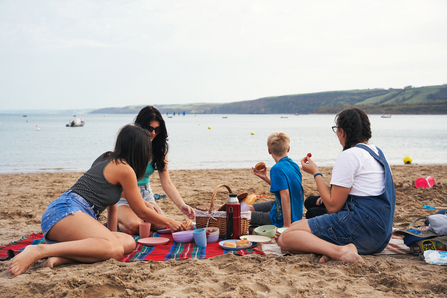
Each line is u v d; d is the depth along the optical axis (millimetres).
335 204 2748
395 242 3293
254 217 3840
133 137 2908
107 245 2662
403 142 21453
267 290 2164
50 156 14570
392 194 2756
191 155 14961
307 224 2826
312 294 2090
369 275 2381
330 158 13500
